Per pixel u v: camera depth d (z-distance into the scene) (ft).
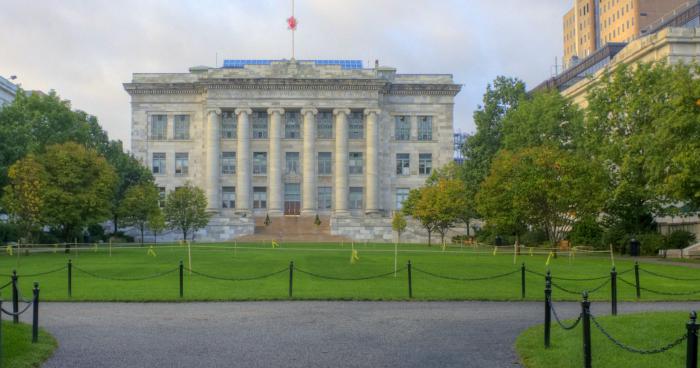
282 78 332.60
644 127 176.14
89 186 193.77
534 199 169.37
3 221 234.79
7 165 194.59
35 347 53.52
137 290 94.32
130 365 49.19
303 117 337.93
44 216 183.93
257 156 340.59
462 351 54.19
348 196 338.13
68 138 232.73
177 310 77.05
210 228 303.27
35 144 208.85
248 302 84.12
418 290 95.04
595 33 516.32
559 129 216.74
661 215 185.57
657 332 54.90
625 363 46.73
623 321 60.85
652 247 175.32
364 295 89.25
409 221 306.76
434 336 60.54
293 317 71.56
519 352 53.01
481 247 228.22
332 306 80.43
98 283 103.14
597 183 166.91
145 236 302.25
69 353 53.31
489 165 242.99
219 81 332.19
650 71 188.03
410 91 346.74
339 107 336.29
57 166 189.16
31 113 228.84
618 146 175.42
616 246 186.60
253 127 341.62
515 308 78.84
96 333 61.98
